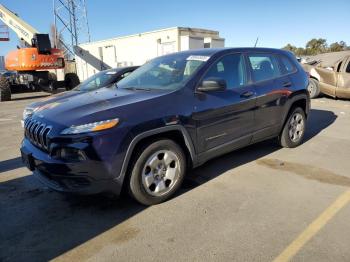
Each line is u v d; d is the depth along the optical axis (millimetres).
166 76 4074
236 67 4305
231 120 4078
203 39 19125
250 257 2574
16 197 3828
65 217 3320
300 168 4449
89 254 2701
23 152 3547
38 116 3529
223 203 3477
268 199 3539
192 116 3604
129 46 22297
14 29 17141
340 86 10633
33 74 16484
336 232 2871
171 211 3350
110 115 3109
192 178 4176
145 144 3332
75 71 29609
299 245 2701
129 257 2637
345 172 4270
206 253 2643
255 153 5145
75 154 2988
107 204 3557
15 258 2684
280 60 5082
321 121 7570
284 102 4922
